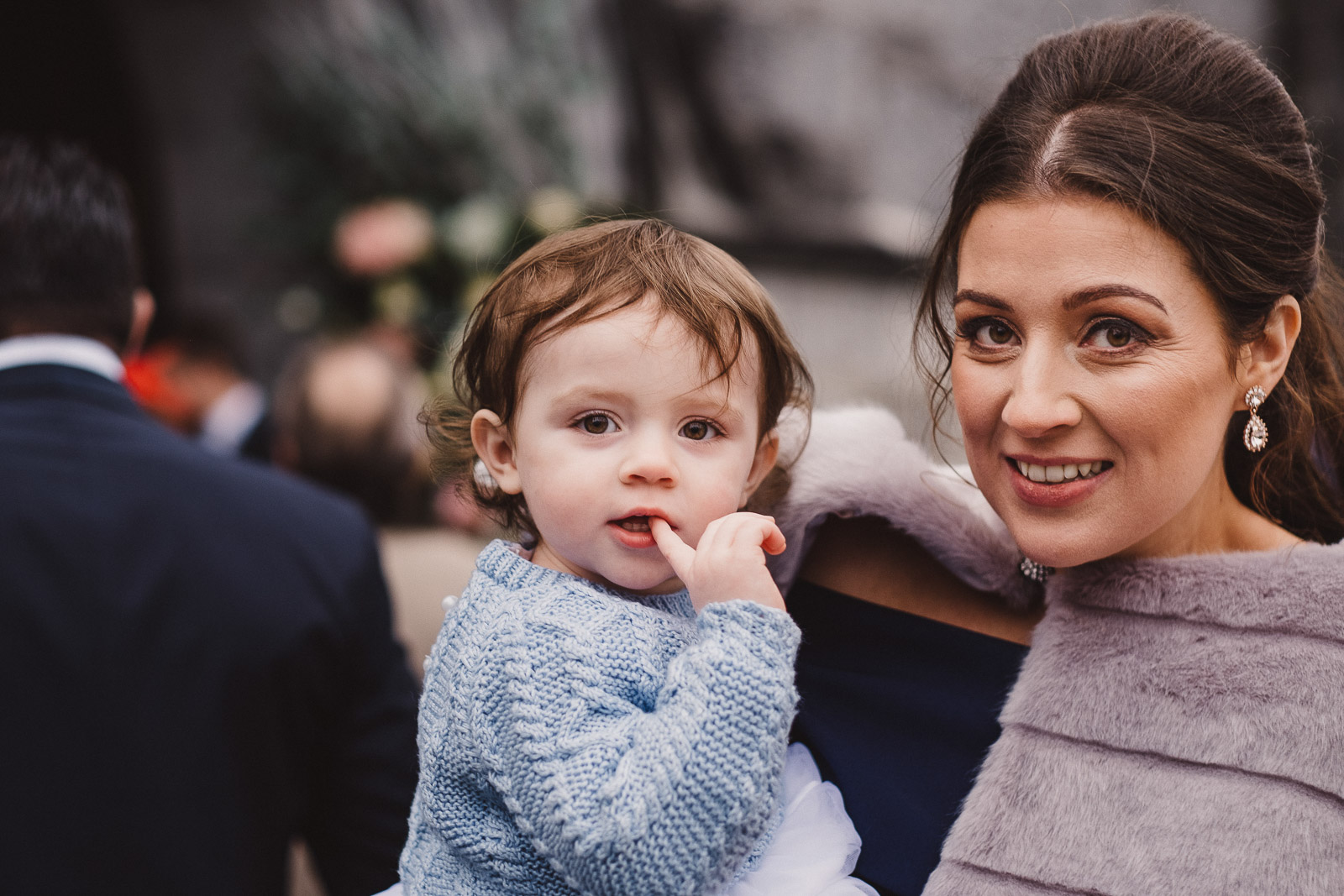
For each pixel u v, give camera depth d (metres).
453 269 4.04
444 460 1.36
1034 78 1.01
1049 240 0.93
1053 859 0.98
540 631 1.00
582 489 1.05
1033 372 0.94
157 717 1.42
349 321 4.10
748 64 5.04
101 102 5.32
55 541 1.45
